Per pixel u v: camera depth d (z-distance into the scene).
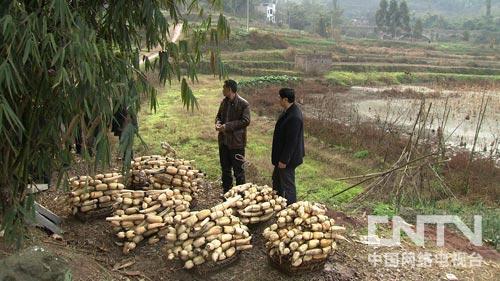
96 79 3.25
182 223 4.39
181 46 3.91
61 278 2.90
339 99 24.52
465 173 10.12
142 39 4.09
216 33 4.03
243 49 44.66
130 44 3.92
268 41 46.97
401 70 42.81
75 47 2.95
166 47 3.89
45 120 3.49
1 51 3.05
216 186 7.43
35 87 3.31
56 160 3.80
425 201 7.73
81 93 3.18
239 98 6.26
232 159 6.43
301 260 4.34
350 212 6.48
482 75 43.25
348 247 5.18
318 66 36.44
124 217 4.77
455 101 24.20
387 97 26.06
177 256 4.37
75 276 3.99
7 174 3.66
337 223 5.78
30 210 3.80
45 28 2.91
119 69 3.48
